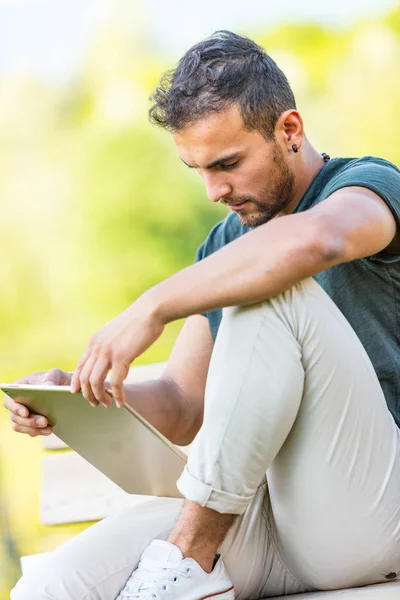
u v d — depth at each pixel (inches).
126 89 489.1
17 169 479.8
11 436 304.0
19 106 488.1
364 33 469.7
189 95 87.9
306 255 76.9
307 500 81.7
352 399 79.9
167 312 79.2
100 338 79.7
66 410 85.2
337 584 85.9
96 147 479.8
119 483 93.5
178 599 78.0
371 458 81.3
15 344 480.1
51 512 128.0
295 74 470.3
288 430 78.7
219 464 77.2
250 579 87.3
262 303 78.2
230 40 91.5
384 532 82.7
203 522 78.7
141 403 104.0
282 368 76.8
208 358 109.7
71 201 482.0
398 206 85.7
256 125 89.2
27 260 480.1
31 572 82.9
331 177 94.5
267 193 92.0
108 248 475.5
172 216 470.3
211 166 89.9
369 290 91.8
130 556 83.6
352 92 467.8
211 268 78.7
